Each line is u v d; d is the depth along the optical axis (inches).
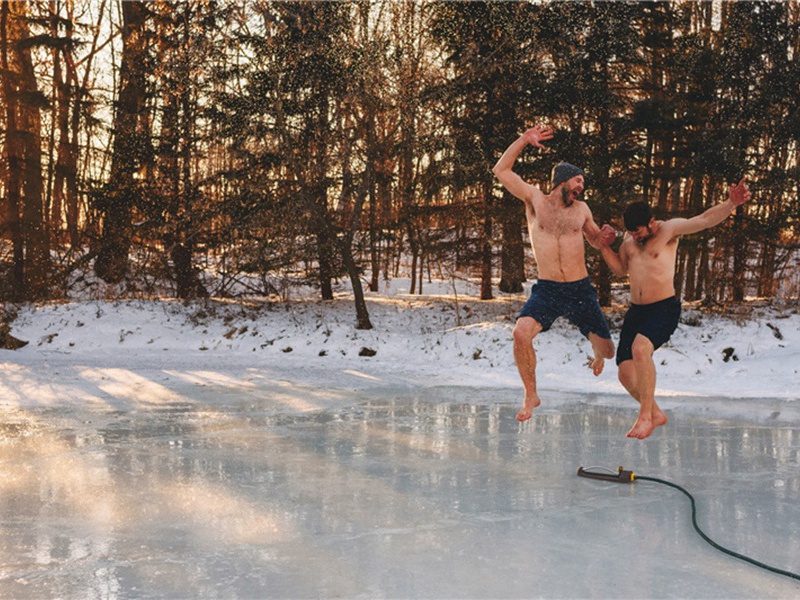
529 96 618.8
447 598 124.4
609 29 602.5
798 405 352.2
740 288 744.3
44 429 282.4
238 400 362.9
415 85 634.2
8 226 746.2
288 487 199.3
